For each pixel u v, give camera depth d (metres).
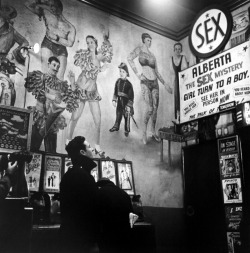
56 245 3.50
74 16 5.46
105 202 2.98
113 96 5.61
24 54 4.75
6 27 4.66
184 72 6.56
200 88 6.17
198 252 5.66
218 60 5.93
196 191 5.91
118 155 5.43
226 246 5.21
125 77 5.86
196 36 6.29
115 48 5.86
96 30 5.68
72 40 5.34
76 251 2.64
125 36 6.07
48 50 5.02
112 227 2.92
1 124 4.16
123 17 6.11
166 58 6.60
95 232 2.77
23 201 3.10
